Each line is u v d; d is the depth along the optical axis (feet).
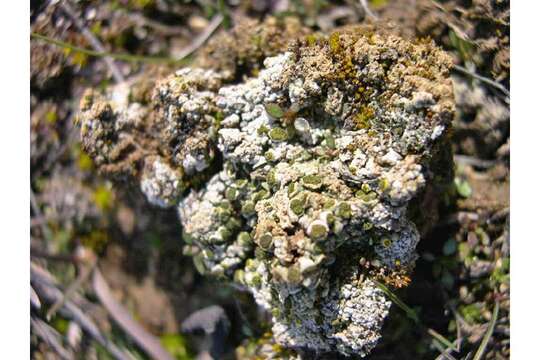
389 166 0.31
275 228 0.31
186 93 0.35
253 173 0.34
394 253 0.32
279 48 0.37
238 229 0.35
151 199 0.37
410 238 0.32
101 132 0.37
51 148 0.42
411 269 0.33
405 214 0.32
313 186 0.32
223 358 0.40
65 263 0.42
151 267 0.42
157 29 0.42
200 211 0.35
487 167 0.38
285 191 0.32
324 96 0.33
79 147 0.42
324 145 0.33
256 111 0.34
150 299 0.42
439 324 0.37
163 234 0.42
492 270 0.37
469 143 0.38
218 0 0.42
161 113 0.36
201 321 0.40
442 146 0.34
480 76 0.38
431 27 0.38
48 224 0.42
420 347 0.37
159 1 0.42
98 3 0.42
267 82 0.34
